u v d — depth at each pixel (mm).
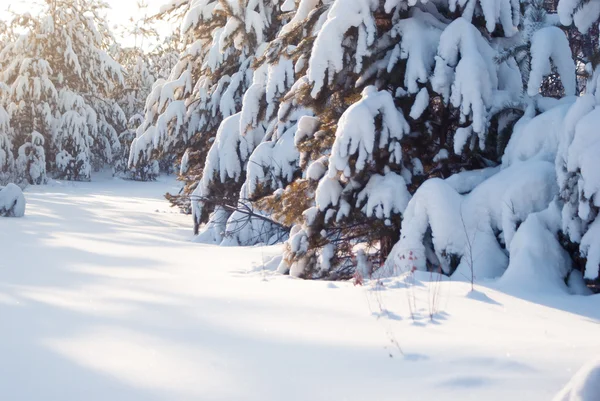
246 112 13156
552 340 4242
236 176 15203
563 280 6734
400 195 8336
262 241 13883
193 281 7332
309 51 9570
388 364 3627
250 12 16953
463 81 8172
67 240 12305
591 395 2348
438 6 9570
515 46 8867
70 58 41250
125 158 45875
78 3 43812
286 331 4523
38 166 36969
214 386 3295
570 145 6703
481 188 7641
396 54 8797
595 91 7266
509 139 8508
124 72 46938
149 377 3447
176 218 20516
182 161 18859
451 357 3697
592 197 6445
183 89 19234
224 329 4598
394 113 8273
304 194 9430
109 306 5555
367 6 8672
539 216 7074
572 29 9266
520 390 3070
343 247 9508
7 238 12141
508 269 6781
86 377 3455
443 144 9031
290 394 3162
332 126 9266
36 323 4828
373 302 5656
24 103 38375
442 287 6375
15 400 3098
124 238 13367
